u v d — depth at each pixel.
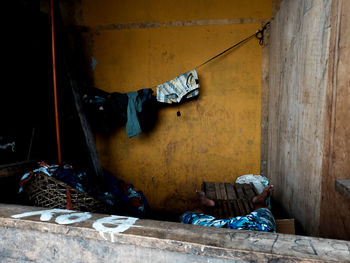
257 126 3.75
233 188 3.12
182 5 3.74
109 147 4.12
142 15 3.84
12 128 2.83
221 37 3.70
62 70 3.47
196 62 3.79
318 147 1.89
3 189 2.54
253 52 3.66
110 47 3.96
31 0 3.21
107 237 1.19
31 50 3.13
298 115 2.35
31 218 1.34
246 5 3.60
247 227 1.77
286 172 2.74
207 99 3.82
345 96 1.54
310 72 2.05
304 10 2.19
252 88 3.71
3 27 2.80
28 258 1.37
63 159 3.64
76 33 3.99
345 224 1.46
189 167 3.97
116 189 3.12
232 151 3.85
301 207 2.26
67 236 1.28
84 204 2.16
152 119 3.85
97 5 3.91
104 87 4.04
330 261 0.96
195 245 1.08
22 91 3.01
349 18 1.48
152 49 3.87
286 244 1.07
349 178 1.52
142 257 1.18
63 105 3.61
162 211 4.10
